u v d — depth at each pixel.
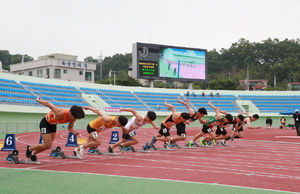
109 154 11.21
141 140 19.94
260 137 23.84
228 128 44.88
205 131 15.27
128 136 11.61
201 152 12.55
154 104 48.31
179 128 13.97
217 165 8.80
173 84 96.25
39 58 65.88
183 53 46.38
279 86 92.75
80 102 40.28
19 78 36.22
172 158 10.27
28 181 6.16
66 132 29.80
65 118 8.24
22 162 8.59
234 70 118.62
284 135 26.78
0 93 30.11
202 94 53.12
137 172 7.36
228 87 77.56
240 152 12.82
